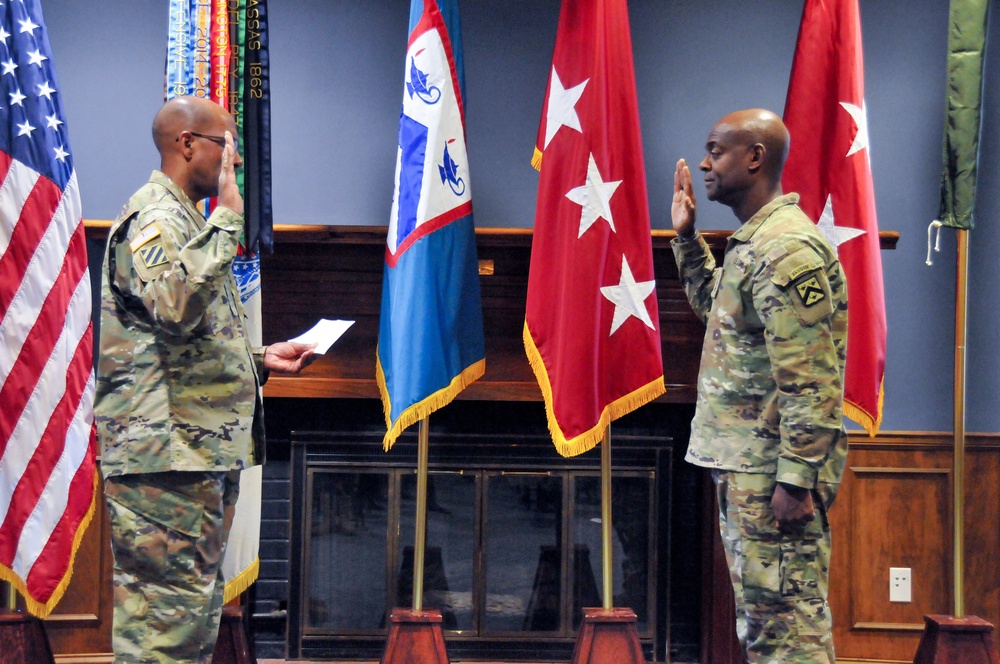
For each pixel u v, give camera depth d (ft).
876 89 12.50
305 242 11.68
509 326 11.89
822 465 8.31
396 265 10.57
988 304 12.37
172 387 8.58
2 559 10.12
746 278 8.83
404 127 10.63
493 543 12.21
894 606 12.26
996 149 12.31
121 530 8.56
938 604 12.25
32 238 10.18
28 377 10.15
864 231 10.85
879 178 12.49
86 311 10.39
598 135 10.41
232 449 8.71
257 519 10.98
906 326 12.44
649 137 12.52
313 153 12.37
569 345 10.27
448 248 10.53
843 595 12.26
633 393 10.48
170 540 8.57
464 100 11.05
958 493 11.23
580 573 12.21
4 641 10.22
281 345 9.68
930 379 12.40
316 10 12.34
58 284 10.24
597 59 10.47
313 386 11.75
